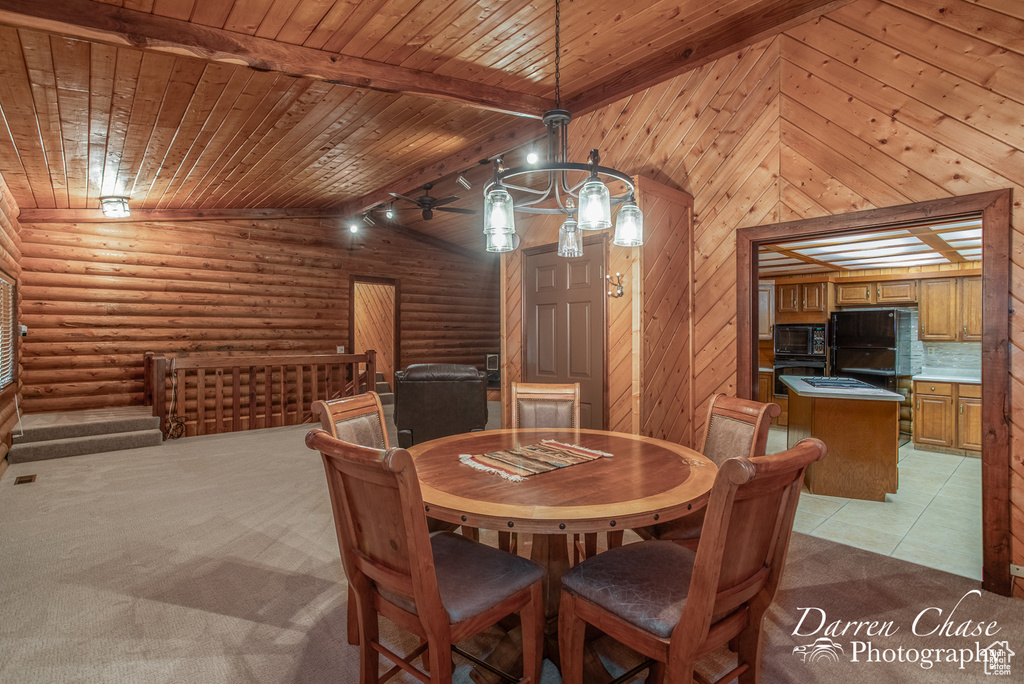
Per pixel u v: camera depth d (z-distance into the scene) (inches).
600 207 76.2
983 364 97.7
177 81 126.5
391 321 363.3
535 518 57.1
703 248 144.6
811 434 159.6
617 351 139.3
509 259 175.6
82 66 115.3
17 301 214.2
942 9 103.1
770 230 129.3
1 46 105.3
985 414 97.5
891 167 110.0
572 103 167.5
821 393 156.8
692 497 63.9
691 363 147.9
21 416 225.9
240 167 200.5
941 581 101.3
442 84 143.6
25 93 124.3
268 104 145.2
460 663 76.7
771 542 56.9
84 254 246.5
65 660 75.6
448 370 183.6
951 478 172.7
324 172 221.3
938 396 209.2
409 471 50.0
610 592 59.6
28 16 93.2
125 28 101.4
